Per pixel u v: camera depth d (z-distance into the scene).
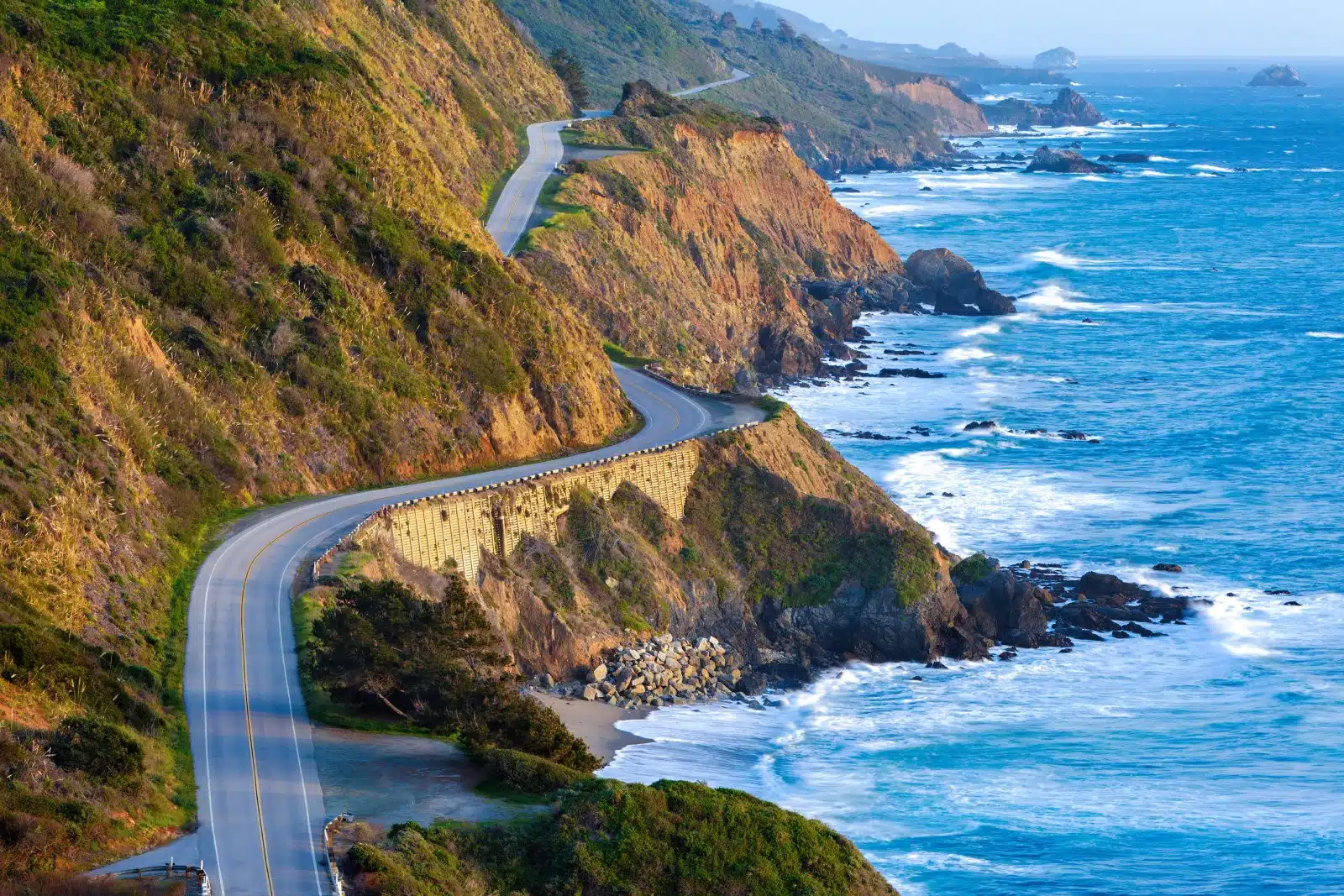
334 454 70.19
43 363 58.56
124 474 58.38
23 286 61.03
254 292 72.38
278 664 50.09
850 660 73.50
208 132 78.88
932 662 73.31
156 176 74.00
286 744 45.16
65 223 67.19
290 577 56.81
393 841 39.34
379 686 47.56
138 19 83.38
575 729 61.66
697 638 73.25
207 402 66.69
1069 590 80.81
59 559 50.69
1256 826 56.06
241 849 38.28
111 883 35.03
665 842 42.75
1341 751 62.69
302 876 36.88
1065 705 68.19
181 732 45.22
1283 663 72.06
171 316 68.81
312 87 85.81
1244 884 51.81
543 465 75.38
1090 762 61.69
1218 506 94.12
